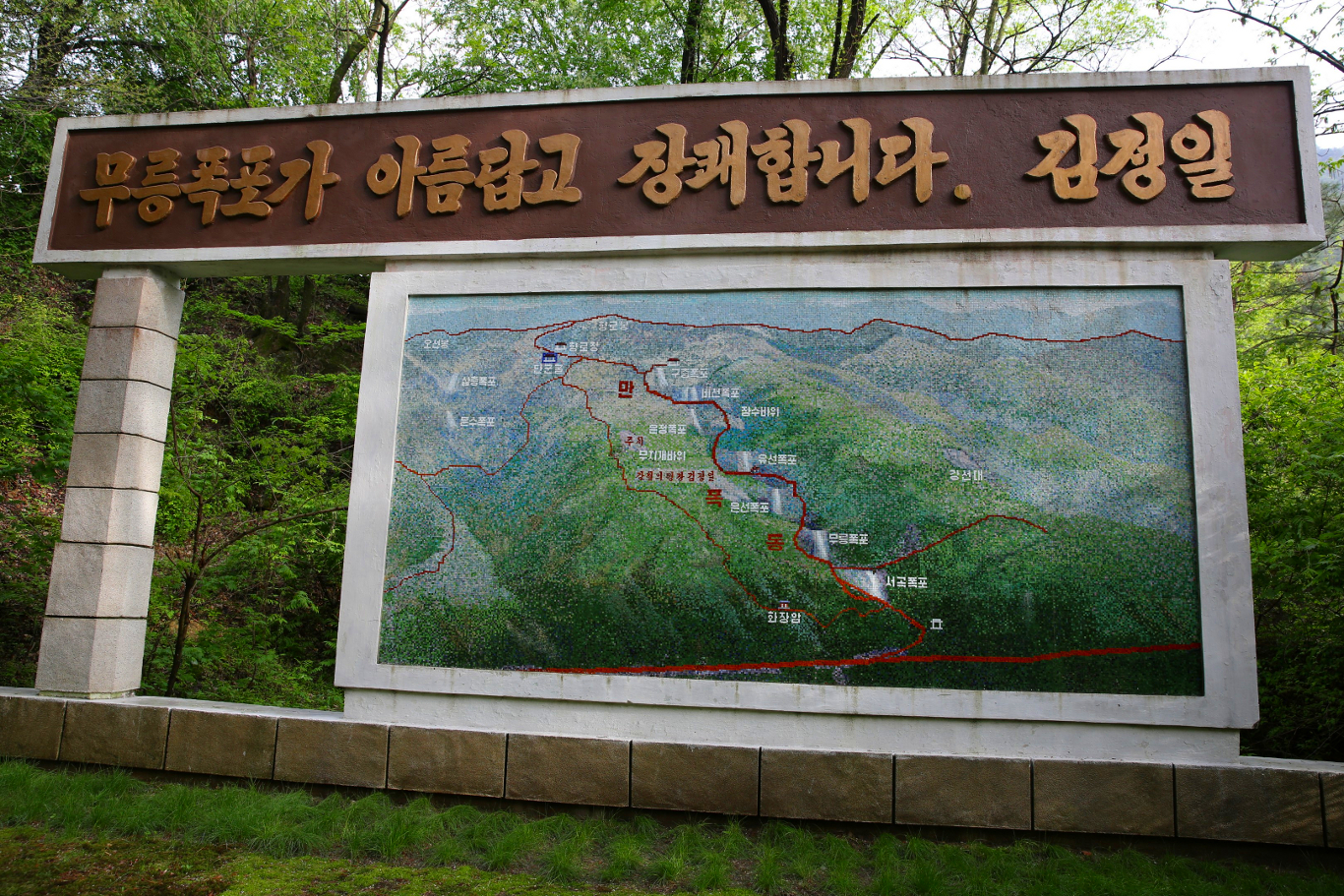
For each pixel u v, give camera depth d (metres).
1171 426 4.32
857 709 4.22
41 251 5.25
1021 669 4.19
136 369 5.08
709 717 4.34
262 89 14.08
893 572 4.34
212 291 13.09
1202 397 4.29
